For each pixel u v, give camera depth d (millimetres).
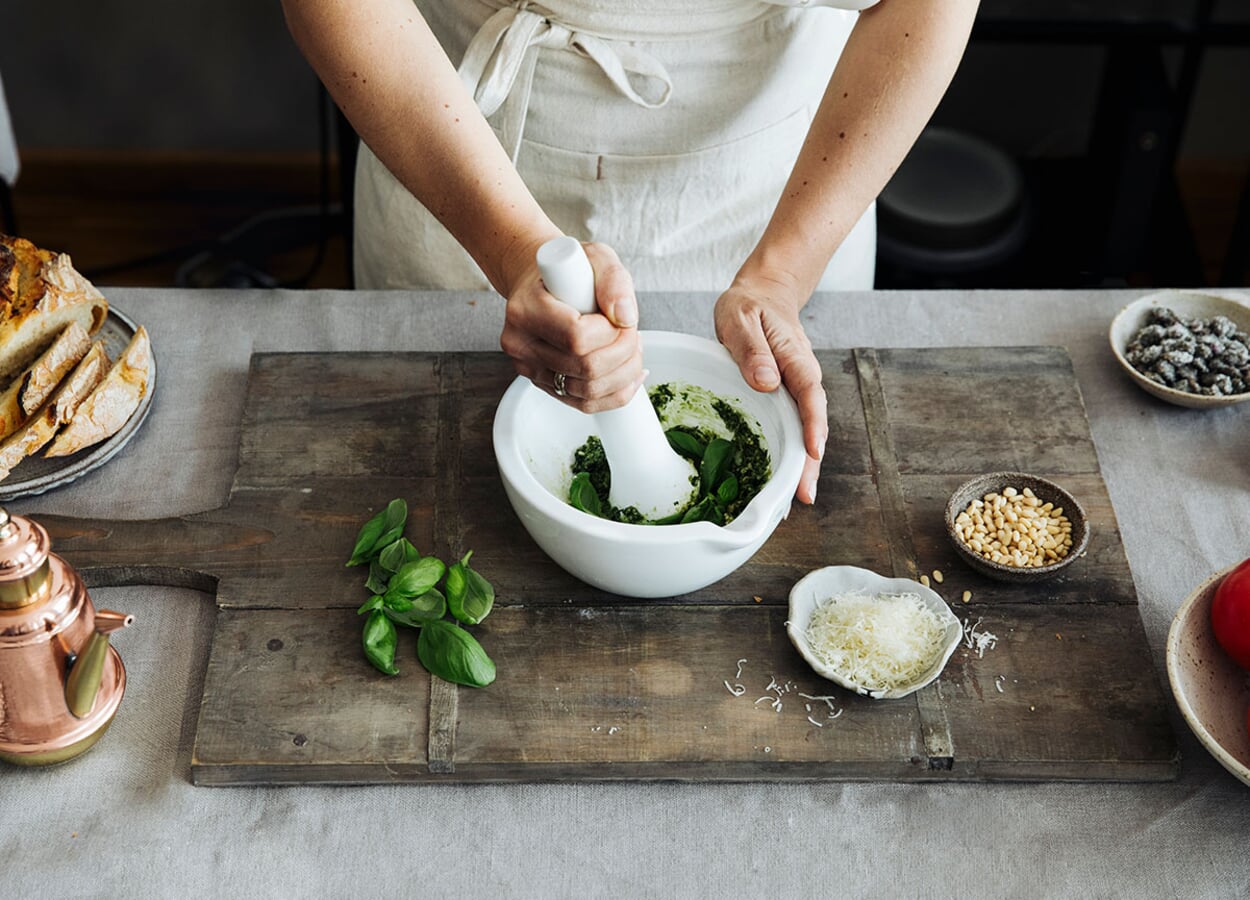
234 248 2604
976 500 1130
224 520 1122
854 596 1051
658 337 1140
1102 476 1189
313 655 1028
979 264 2127
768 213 1440
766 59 1304
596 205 1412
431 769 971
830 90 1227
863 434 1209
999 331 1352
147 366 1233
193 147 2836
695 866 946
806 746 980
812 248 1201
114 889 923
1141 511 1184
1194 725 948
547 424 1123
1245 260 2309
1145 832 967
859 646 1018
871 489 1160
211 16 2609
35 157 2812
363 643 1023
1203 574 1134
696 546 990
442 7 1319
